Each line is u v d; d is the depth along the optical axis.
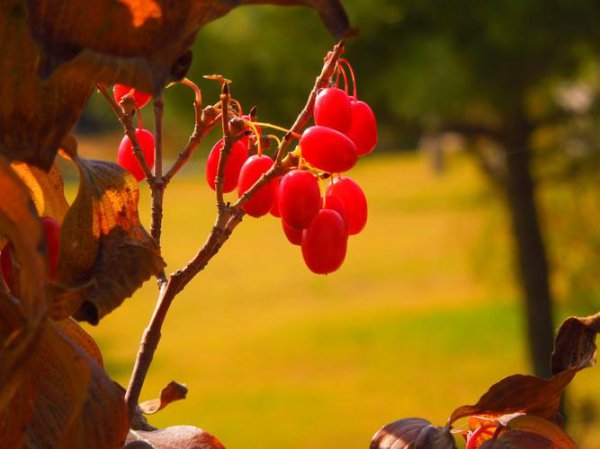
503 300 21.69
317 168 1.66
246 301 24.94
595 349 1.66
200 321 22.98
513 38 9.06
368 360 18.44
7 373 1.21
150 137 1.90
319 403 16.08
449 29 9.18
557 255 12.78
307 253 1.76
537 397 1.63
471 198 13.84
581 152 11.71
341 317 22.05
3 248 1.44
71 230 1.44
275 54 9.38
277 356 19.22
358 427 14.89
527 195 12.26
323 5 1.24
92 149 43.28
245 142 1.89
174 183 50.94
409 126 10.49
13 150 1.30
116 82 1.18
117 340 21.52
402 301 23.03
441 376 17.09
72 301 1.42
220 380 17.77
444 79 9.03
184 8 1.19
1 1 1.27
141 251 1.46
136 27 1.19
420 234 31.77
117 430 1.34
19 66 1.28
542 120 11.46
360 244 30.98
